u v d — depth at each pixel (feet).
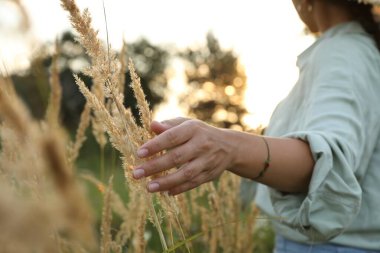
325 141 2.22
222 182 3.80
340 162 2.25
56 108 2.64
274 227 3.13
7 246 0.49
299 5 3.22
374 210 2.60
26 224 0.48
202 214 3.66
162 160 1.83
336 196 2.25
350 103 2.42
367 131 2.49
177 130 1.84
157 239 4.03
